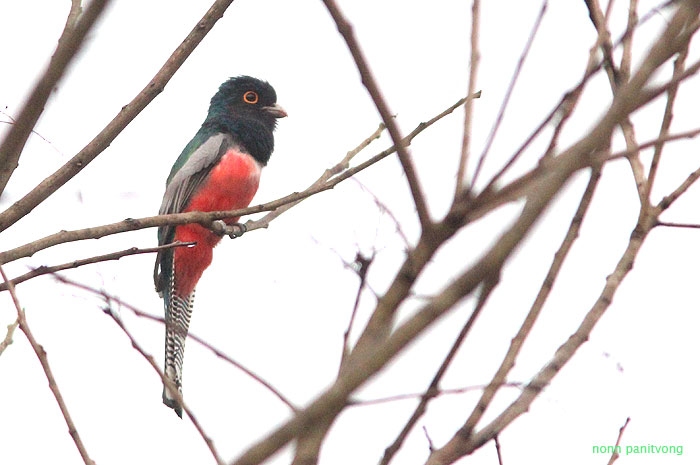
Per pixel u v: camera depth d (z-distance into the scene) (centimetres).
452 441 605
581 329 678
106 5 491
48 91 508
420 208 461
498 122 486
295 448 445
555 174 412
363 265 536
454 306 407
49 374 582
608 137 425
